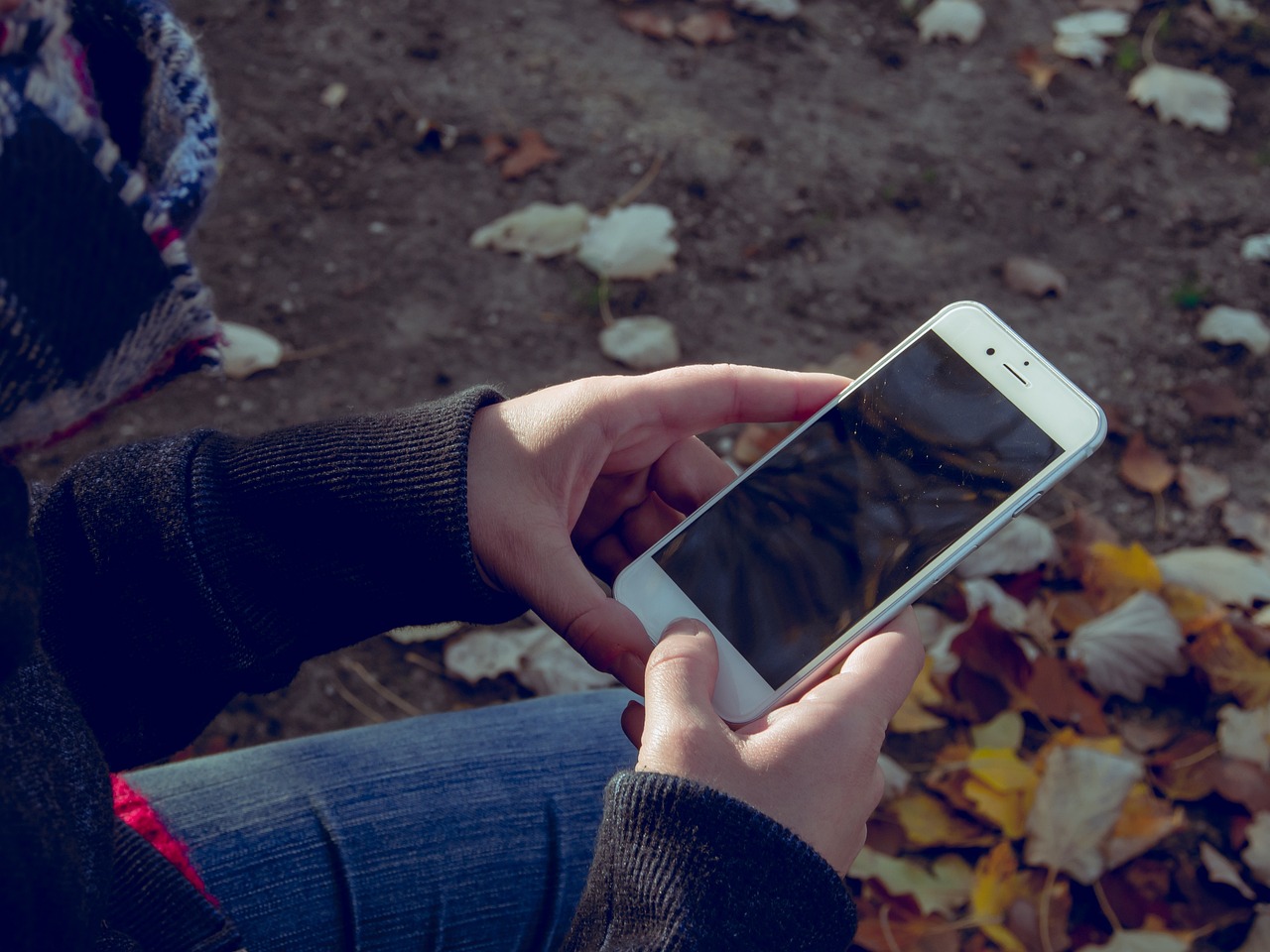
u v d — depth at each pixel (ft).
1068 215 9.50
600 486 4.61
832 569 4.21
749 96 10.09
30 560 2.26
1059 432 4.17
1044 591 7.45
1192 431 8.32
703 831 2.76
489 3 10.54
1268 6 11.14
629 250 8.75
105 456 3.46
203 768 4.12
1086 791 6.13
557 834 4.10
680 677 3.29
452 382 8.20
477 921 3.98
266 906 3.78
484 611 3.71
